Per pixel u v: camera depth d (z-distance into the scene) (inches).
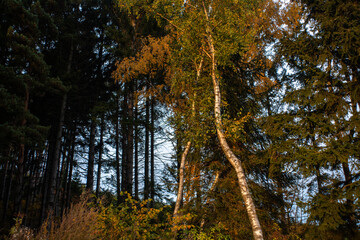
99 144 697.0
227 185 348.2
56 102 624.4
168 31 521.7
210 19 375.2
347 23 289.1
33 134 440.8
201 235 301.4
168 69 481.4
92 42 703.7
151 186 534.3
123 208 238.4
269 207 349.1
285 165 294.8
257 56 458.0
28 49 472.1
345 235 229.3
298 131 293.6
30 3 651.5
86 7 727.1
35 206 733.9
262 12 409.1
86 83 656.4
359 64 297.4
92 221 203.9
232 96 397.1
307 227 248.8
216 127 328.2
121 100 625.3
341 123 281.9
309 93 297.4
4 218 506.3
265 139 399.9
